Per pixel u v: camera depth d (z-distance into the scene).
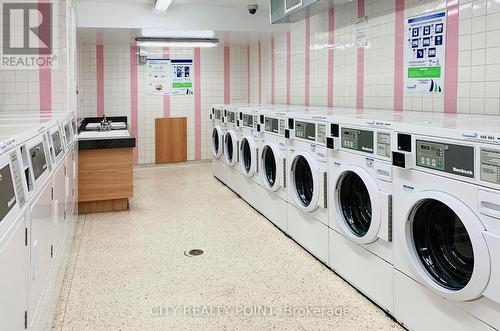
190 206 4.99
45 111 3.83
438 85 3.20
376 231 2.38
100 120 7.52
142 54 7.59
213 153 6.72
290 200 3.71
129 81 7.65
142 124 7.82
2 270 1.13
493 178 1.59
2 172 1.17
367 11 4.05
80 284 2.86
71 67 4.38
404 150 2.11
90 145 4.59
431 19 3.24
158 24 5.76
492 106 2.76
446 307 1.93
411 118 2.52
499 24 2.67
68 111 3.82
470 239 1.70
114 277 2.98
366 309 2.50
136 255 3.40
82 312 2.48
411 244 2.10
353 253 2.73
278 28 6.16
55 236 2.24
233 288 2.80
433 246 2.06
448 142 1.81
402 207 2.11
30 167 1.56
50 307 2.08
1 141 1.22
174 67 7.88
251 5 5.82
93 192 4.68
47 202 1.94
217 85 8.16
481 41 2.81
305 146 3.31
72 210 3.56
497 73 2.71
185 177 6.84
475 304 1.75
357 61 4.27
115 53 7.52
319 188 3.08
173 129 8.00
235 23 6.04
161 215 4.61
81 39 6.77
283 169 3.79
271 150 4.18
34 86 3.91
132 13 5.66
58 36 3.92
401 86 3.62
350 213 2.80
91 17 5.53
